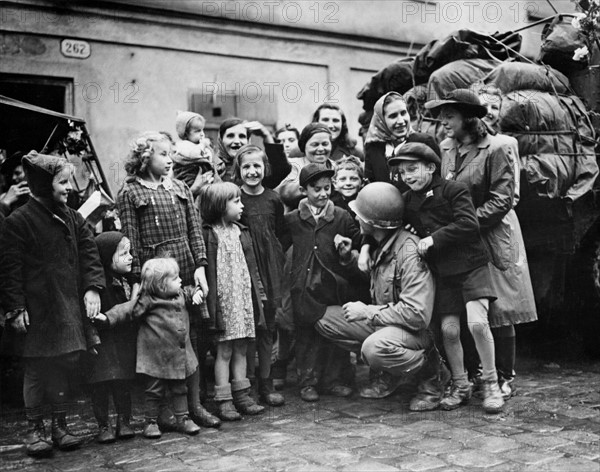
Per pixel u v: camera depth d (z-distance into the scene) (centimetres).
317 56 930
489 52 539
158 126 807
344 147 567
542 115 465
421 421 379
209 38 841
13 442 366
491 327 408
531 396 429
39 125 497
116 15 777
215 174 473
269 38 888
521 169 455
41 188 348
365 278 448
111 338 362
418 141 408
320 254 439
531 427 361
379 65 985
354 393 449
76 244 357
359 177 487
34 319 341
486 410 391
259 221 434
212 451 338
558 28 543
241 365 409
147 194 392
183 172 470
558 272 511
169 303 368
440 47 542
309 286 434
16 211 347
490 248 413
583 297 526
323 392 450
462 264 389
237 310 399
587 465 300
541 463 304
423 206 399
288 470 305
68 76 757
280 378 468
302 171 448
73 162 505
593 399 421
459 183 395
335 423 381
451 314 400
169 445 351
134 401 439
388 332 397
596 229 513
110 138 777
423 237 402
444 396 410
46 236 346
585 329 540
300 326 439
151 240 389
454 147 428
